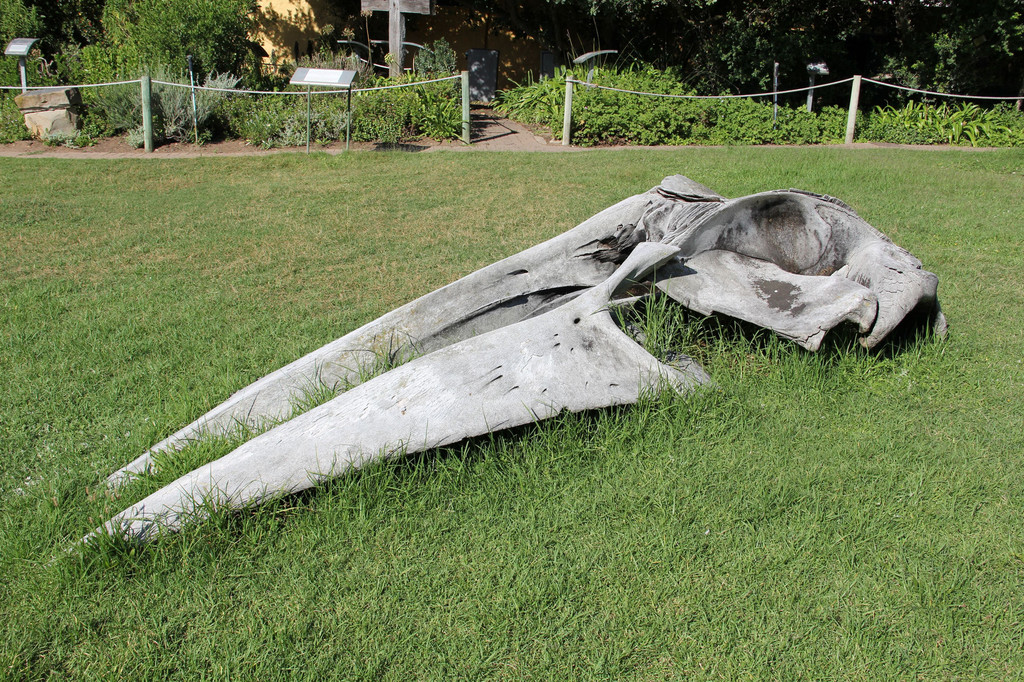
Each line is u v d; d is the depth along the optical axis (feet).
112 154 42.52
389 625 10.34
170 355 18.48
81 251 26.40
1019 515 12.03
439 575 11.10
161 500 11.96
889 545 11.50
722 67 56.08
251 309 21.29
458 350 13.71
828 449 13.57
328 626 10.33
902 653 9.76
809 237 16.65
